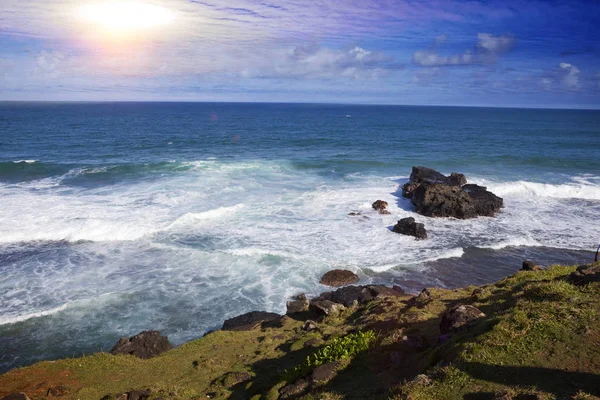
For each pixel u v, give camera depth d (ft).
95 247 87.35
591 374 24.94
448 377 27.12
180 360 47.91
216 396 37.73
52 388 40.34
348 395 30.12
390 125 398.42
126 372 45.11
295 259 83.41
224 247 88.17
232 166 163.73
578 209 118.93
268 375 40.91
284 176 150.51
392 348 38.50
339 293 66.39
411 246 91.40
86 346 56.85
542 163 182.19
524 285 47.88
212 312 65.98
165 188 129.59
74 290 70.44
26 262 79.87
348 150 216.54
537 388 24.30
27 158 178.40
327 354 39.17
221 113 617.21
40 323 61.31
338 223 103.60
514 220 109.40
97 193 122.83
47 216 100.99
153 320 63.41
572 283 39.60
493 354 28.37
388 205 117.80
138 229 94.79
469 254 88.38
